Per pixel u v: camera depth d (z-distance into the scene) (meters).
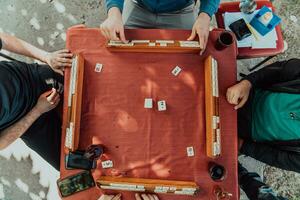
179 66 1.17
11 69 1.21
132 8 1.43
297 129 1.12
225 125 1.16
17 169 1.70
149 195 1.12
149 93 1.16
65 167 1.14
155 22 1.43
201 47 1.12
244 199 1.68
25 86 1.23
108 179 1.10
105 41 1.18
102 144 1.15
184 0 1.36
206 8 1.18
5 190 1.70
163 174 1.13
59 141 1.37
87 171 1.14
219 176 1.11
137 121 1.15
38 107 1.26
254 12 1.38
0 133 1.21
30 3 1.79
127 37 1.17
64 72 1.22
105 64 1.17
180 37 1.18
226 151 1.15
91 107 1.16
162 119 1.15
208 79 1.11
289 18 1.81
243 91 1.17
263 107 1.22
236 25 1.35
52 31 1.77
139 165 1.13
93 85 1.16
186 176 1.13
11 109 1.17
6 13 1.79
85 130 1.15
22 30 1.78
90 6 1.79
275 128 1.19
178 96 1.16
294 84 1.16
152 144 1.14
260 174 1.71
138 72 1.17
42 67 1.33
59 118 1.39
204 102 1.15
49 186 1.69
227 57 1.18
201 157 1.14
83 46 1.18
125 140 1.15
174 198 1.13
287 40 1.80
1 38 1.30
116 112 1.16
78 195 1.14
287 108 1.14
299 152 1.21
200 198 1.13
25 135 1.32
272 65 1.27
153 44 1.13
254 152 1.32
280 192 1.71
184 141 1.14
